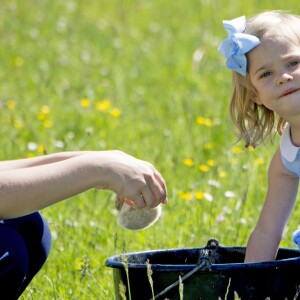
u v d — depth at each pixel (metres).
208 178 15.00
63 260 11.62
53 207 13.73
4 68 25.67
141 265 8.16
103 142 17.67
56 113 20.53
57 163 8.14
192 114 19.38
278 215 9.58
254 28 9.39
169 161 16.06
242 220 12.27
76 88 23.39
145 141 17.94
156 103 21.53
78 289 10.56
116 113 19.61
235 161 15.44
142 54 26.67
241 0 30.41
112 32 29.78
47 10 32.94
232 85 9.87
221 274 7.99
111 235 12.48
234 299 7.95
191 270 7.98
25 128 18.61
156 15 32.00
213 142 17.47
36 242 9.14
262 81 9.24
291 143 9.42
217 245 9.24
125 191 8.05
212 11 30.50
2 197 7.89
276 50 9.12
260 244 9.47
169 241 12.00
